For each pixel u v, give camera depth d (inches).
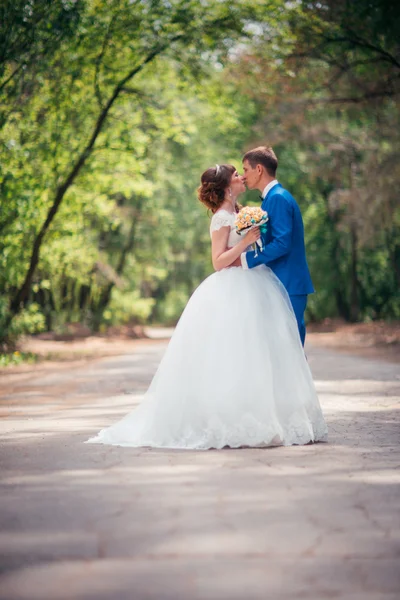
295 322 301.4
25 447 288.0
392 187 1018.7
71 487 216.4
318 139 1066.1
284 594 133.6
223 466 243.4
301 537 165.8
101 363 872.9
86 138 1036.5
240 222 294.7
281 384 289.1
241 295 295.1
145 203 1731.1
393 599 131.2
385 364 778.8
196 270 2741.1
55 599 132.6
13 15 796.0
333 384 562.3
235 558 152.4
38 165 948.6
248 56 953.5
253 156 307.1
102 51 959.6
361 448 278.4
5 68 820.0
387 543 161.5
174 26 967.0
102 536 168.2
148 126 1123.9
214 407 283.6
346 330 1726.1
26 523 179.9
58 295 1681.8
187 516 183.2
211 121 1417.3
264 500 198.1
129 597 132.8
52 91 931.3
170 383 289.9
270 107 1022.4
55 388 566.3
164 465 246.2
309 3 863.1
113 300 1882.4
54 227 1108.5
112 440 294.5
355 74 932.0
